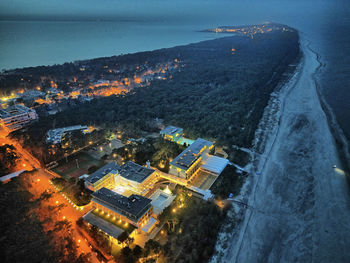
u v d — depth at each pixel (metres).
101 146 199.62
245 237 122.50
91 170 162.38
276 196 150.88
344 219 133.62
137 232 118.12
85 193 139.88
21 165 171.88
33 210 122.56
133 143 191.62
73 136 199.88
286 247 117.56
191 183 156.62
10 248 101.19
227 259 110.75
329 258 112.25
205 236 117.50
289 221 132.62
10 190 134.88
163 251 108.19
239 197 148.50
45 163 170.88
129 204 119.81
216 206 135.62
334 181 163.25
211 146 184.00
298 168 178.12
